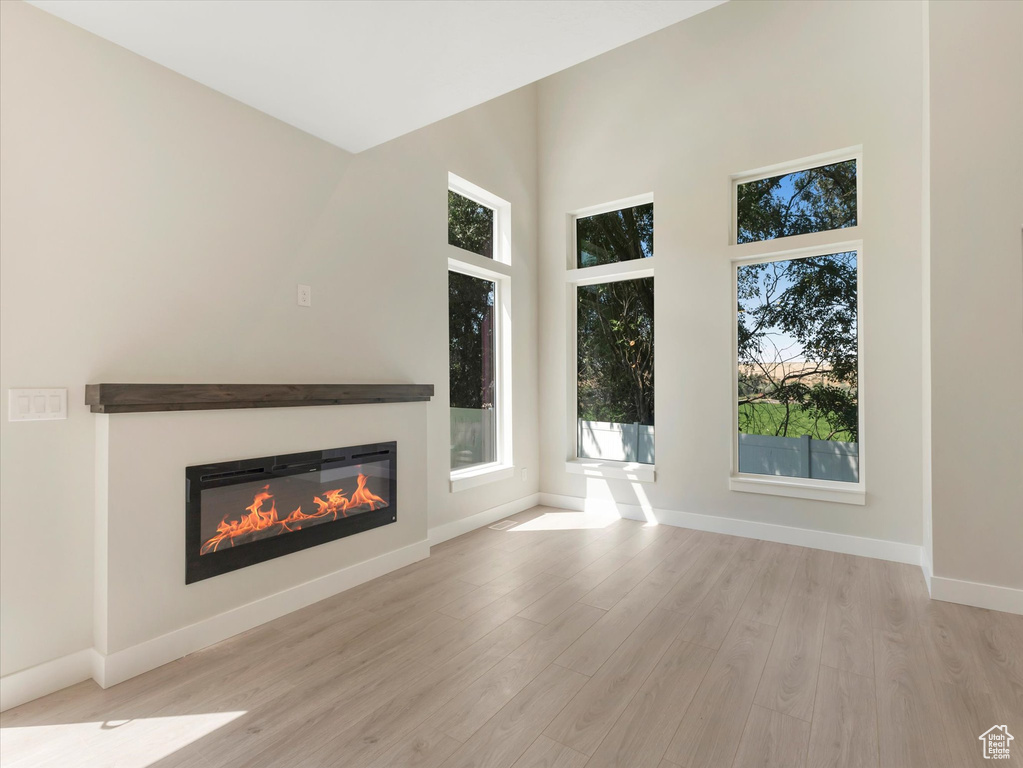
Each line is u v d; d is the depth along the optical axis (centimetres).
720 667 206
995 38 257
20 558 186
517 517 432
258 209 256
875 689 191
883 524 328
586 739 165
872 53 330
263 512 248
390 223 327
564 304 460
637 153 419
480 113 405
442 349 368
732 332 381
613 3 179
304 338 276
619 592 280
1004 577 255
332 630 239
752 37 370
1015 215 252
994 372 257
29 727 172
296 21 188
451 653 218
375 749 161
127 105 211
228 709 182
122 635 200
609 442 450
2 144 181
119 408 198
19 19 184
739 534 377
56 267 193
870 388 331
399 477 321
